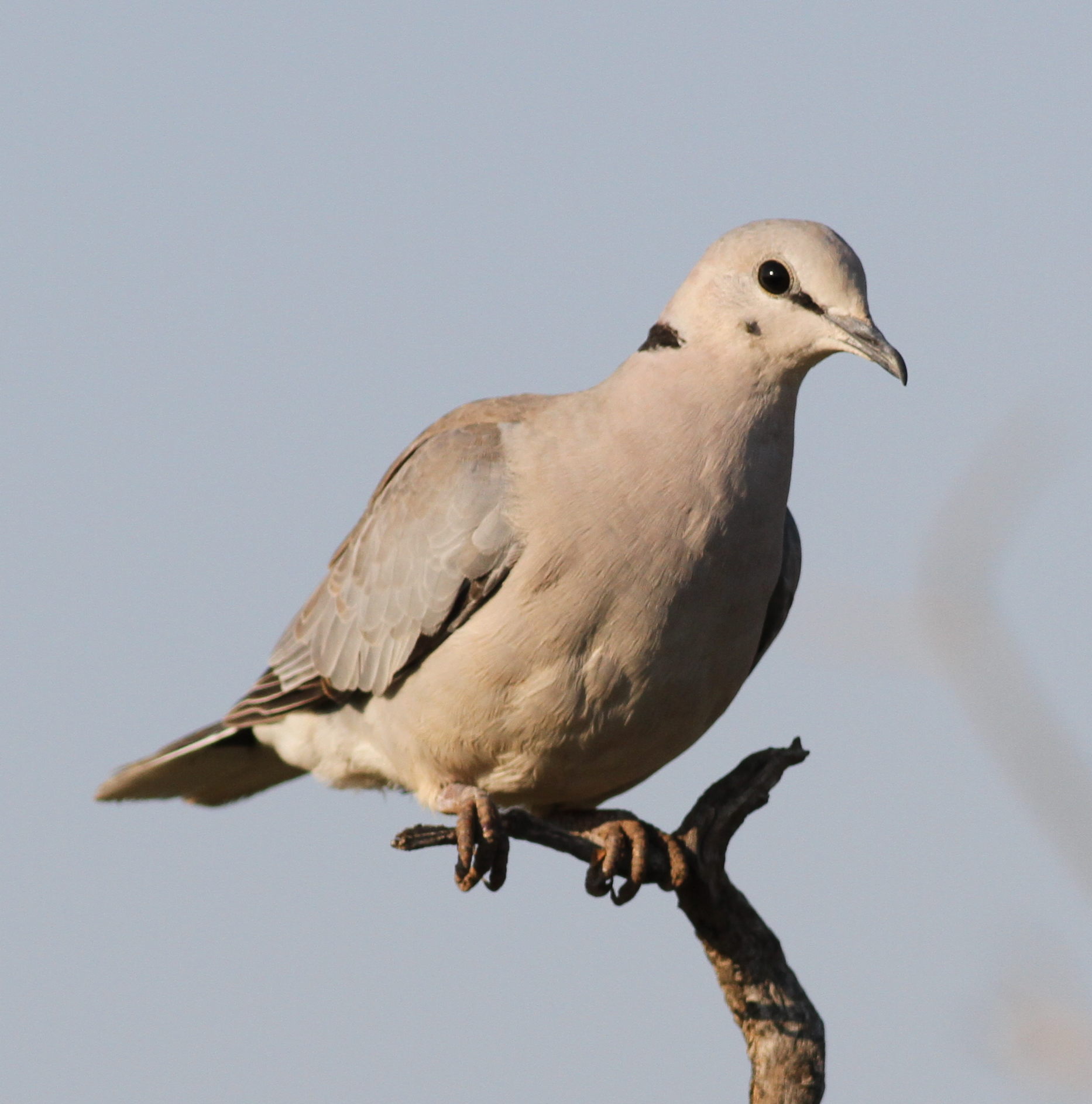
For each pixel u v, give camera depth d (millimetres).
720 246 11250
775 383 11133
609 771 11781
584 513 10938
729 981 11109
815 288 10906
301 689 12977
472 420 12086
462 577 11328
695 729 11672
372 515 12453
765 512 11109
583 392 11633
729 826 10984
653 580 10859
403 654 11766
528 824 10906
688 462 10930
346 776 13125
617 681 11094
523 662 11133
